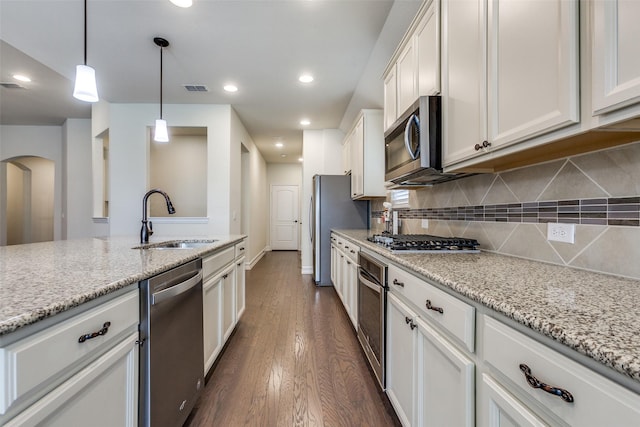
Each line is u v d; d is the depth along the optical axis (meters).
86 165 5.01
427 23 1.61
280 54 2.66
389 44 2.42
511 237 1.41
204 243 2.23
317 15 2.14
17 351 0.58
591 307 0.66
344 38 2.42
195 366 1.46
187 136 4.59
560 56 0.80
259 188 6.76
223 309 2.06
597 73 0.70
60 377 0.69
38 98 4.10
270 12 2.10
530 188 1.29
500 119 1.05
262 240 7.30
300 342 2.36
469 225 1.75
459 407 0.86
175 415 1.24
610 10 0.67
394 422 1.46
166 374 1.17
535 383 0.58
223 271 2.06
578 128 0.78
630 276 0.91
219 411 1.53
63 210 5.19
